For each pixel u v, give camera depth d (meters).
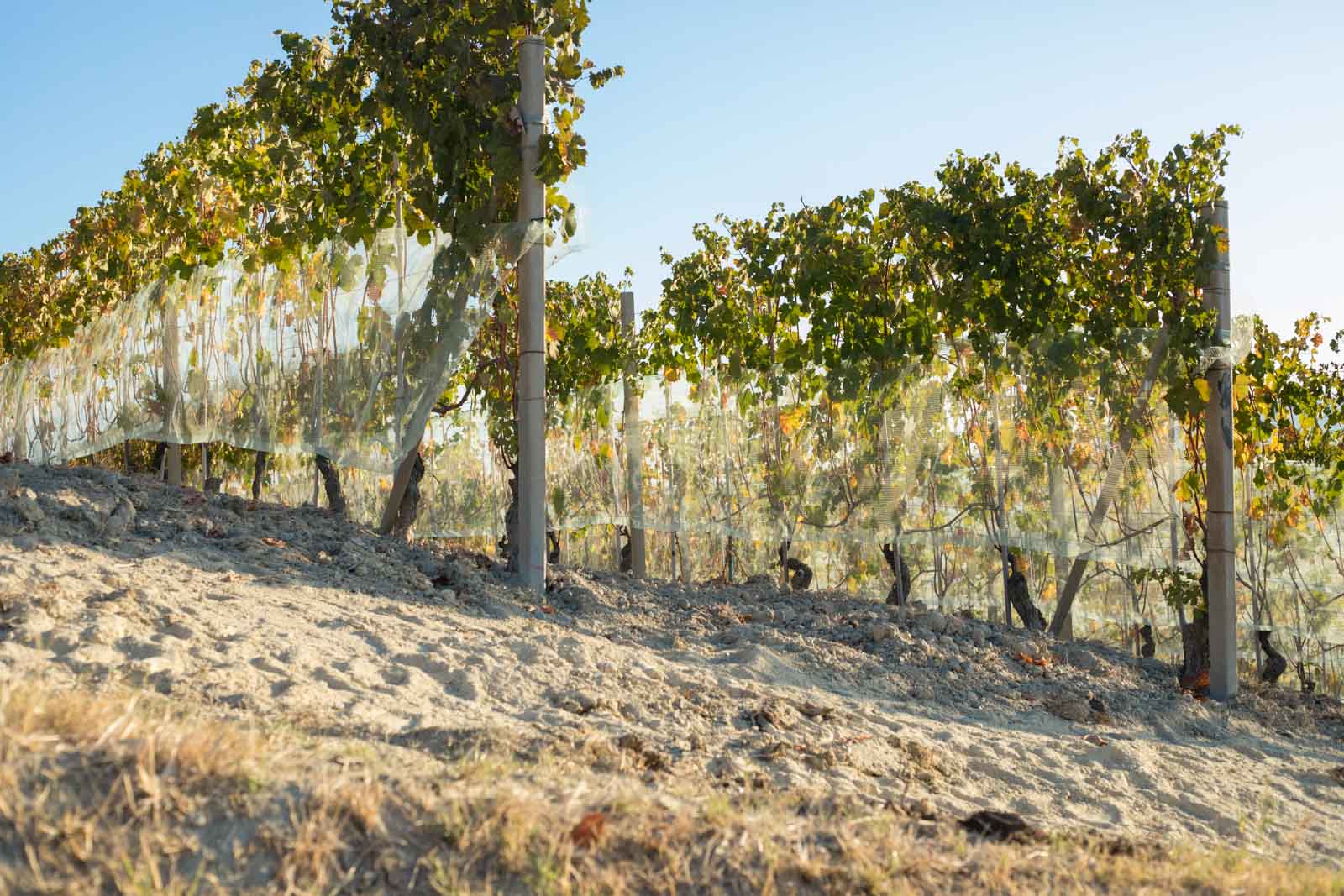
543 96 8.20
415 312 8.45
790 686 6.60
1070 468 9.22
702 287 11.02
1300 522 10.52
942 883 3.57
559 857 3.26
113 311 10.95
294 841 3.14
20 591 5.24
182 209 10.62
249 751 3.56
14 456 11.49
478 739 4.42
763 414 10.66
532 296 8.20
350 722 4.58
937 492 9.77
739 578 10.91
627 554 11.46
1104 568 9.52
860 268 10.02
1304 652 10.49
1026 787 5.55
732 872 3.39
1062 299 9.45
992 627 9.09
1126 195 9.05
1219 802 5.77
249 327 9.29
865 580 10.33
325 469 9.89
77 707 3.58
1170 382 8.66
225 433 9.38
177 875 2.97
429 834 3.29
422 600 7.03
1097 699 7.57
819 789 4.64
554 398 11.50
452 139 8.40
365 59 8.59
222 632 5.39
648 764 4.60
